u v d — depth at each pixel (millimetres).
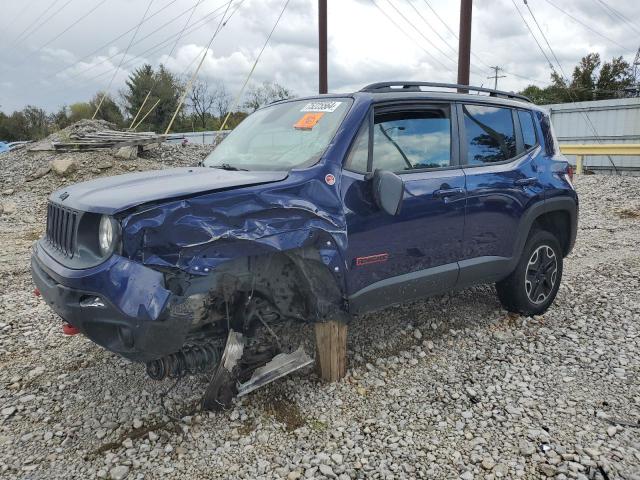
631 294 5203
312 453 2838
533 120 4777
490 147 4305
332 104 3719
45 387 3494
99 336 2682
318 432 3021
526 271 4539
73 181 12727
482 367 3799
